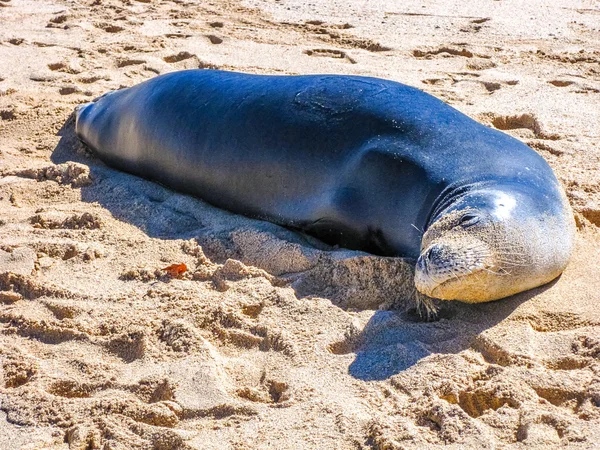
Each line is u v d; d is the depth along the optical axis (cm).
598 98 1066
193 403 511
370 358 549
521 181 626
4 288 649
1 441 482
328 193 692
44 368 552
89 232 740
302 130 714
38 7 1560
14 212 785
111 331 589
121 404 506
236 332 585
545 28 1432
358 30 1416
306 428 483
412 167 654
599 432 464
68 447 477
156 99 825
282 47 1298
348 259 640
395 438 468
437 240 579
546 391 509
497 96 1076
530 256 584
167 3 1625
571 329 576
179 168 800
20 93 1084
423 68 1202
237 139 748
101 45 1303
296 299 618
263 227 730
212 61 1212
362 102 704
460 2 1630
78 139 954
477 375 526
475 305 600
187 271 670
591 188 786
